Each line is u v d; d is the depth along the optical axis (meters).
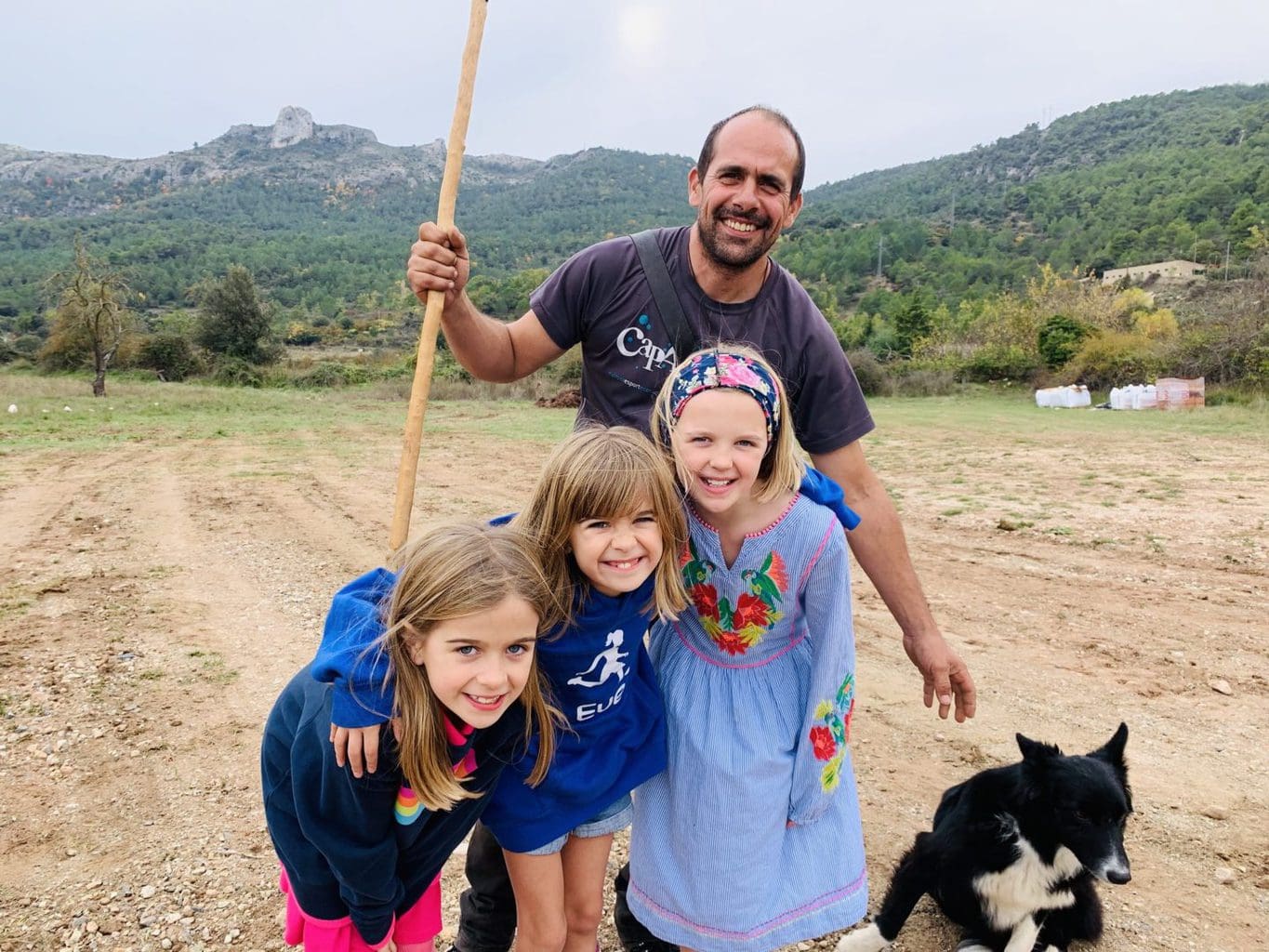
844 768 2.53
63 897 3.18
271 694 5.06
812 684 2.44
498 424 24.02
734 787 2.36
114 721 4.67
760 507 2.39
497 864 2.60
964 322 55.03
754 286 2.85
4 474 14.21
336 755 1.91
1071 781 2.71
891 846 3.57
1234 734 4.52
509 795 2.29
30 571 7.90
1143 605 6.67
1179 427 19.41
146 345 50.19
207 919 3.05
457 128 2.62
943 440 18.02
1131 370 31.47
